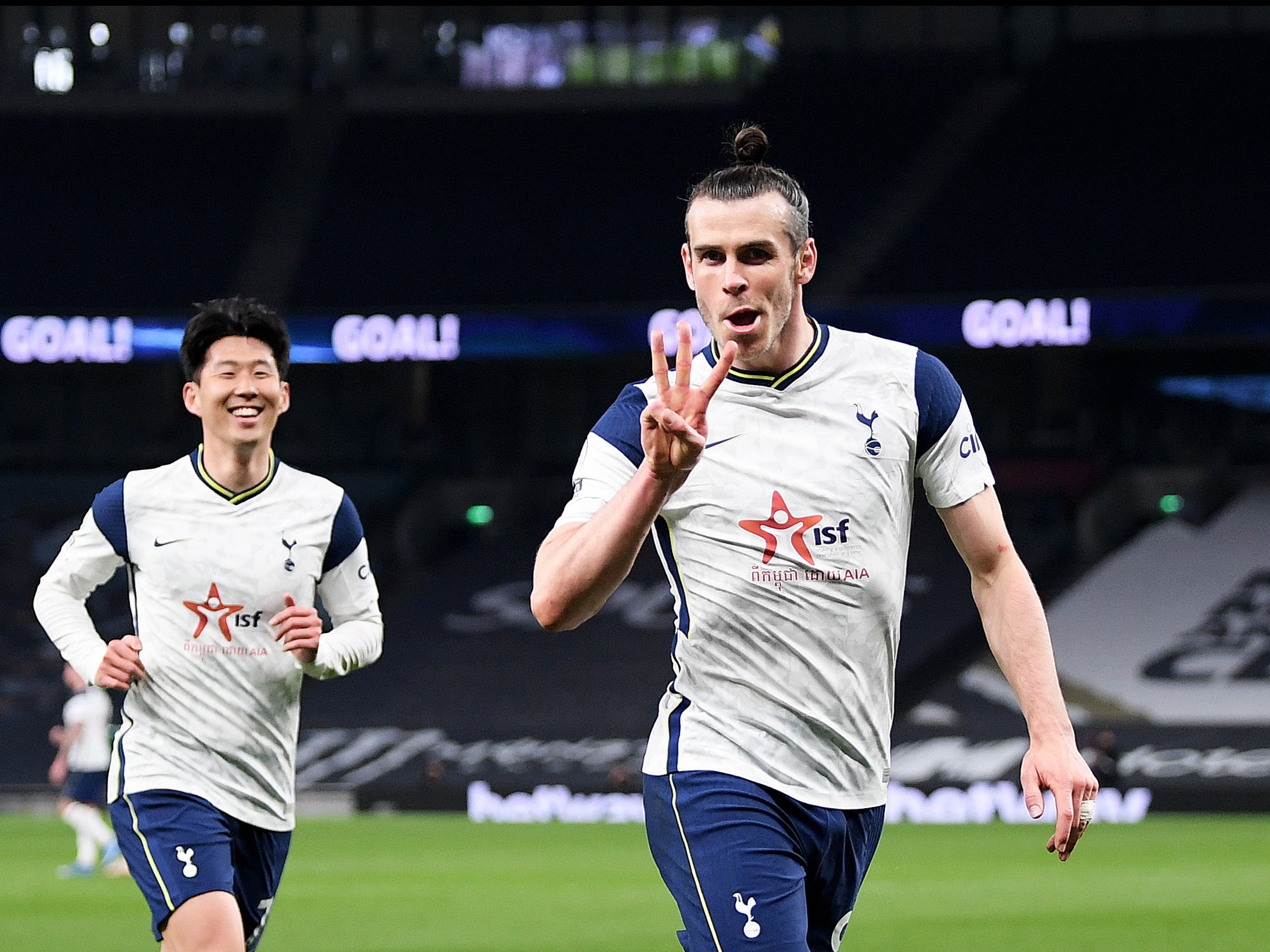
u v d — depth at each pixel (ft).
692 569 20.29
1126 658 136.26
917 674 137.28
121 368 169.89
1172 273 148.15
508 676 142.72
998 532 20.74
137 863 27.55
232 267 161.48
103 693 77.66
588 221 164.14
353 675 144.46
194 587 28.60
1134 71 171.83
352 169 172.45
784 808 20.03
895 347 20.89
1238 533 148.36
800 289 20.35
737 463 20.18
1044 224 155.43
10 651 148.87
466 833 104.37
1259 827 105.29
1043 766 19.34
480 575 158.20
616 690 139.64
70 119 178.60
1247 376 157.48
